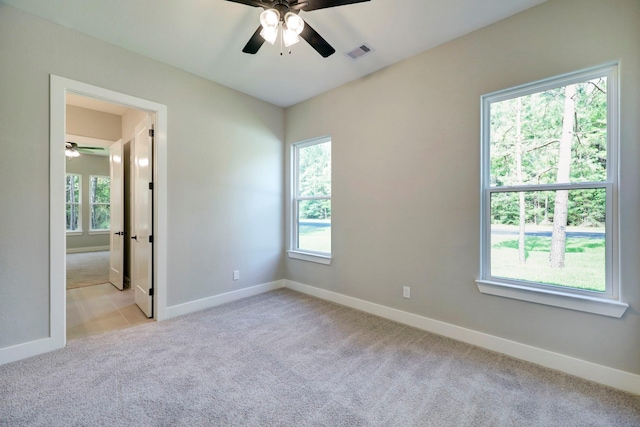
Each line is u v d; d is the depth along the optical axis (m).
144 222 3.13
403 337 2.58
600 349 1.91
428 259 2.71
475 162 2.41
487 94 2.36
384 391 1.83
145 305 3.09
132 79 2.71
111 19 2.25
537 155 2.21
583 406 1.70
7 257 2.10
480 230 2.41
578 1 1.95
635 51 1.78
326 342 2.48
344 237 3.41
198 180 3.23
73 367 2.06
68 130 3.98
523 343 2.21
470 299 2.46
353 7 2.11
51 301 2.29
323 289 3.67
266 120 3.94
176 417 1.59
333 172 3.52
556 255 2.13
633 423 1.56
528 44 2.15
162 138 2.92
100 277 4.84
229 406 1.68
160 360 2.17
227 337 2.57
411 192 2.82
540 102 2.20
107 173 8.23
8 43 2.09
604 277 1.94
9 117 2.10
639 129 1.78
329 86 3.47
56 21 2.27
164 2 2.06
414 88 2.78
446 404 1.71
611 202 1.91
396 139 2.92
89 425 1.52
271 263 4.04
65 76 2.33
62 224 2.34
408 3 2.06
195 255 3.21
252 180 3.78
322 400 1.74
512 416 1.62
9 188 2.10
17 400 1.70
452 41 2.53
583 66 1.94
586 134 2.01
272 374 2.00
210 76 3.22
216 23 2.30
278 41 2.54
